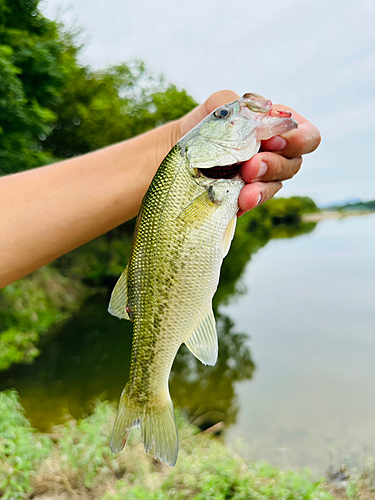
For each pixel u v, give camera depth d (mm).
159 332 246
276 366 1169
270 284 2539
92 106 3184
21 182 227
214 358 247
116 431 246
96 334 1595
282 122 228
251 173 228
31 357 1293
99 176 235
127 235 2963
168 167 237
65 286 2045
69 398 1017
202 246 239
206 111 278
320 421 837
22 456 601
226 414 875
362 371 1117
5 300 1448
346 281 2492
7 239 212
